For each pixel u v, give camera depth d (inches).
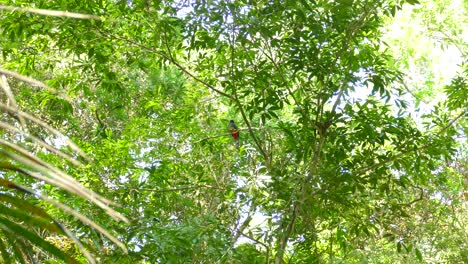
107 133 368.5
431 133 354.3
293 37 329.4
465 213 454.6
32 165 46.9
